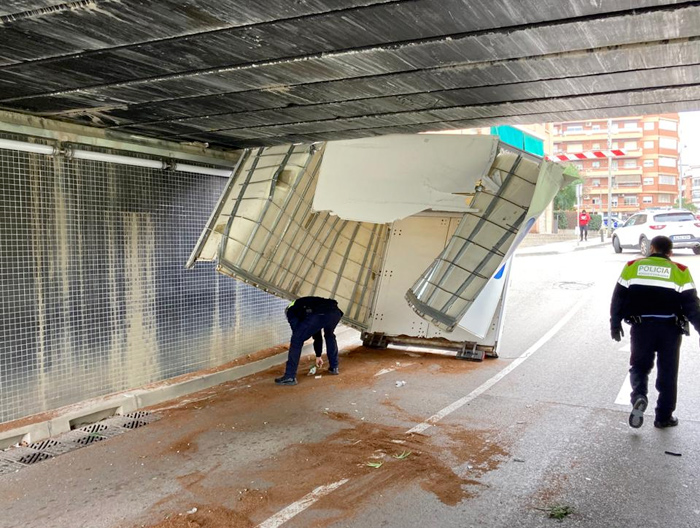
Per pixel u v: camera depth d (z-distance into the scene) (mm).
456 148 6371
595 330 9734
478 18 3158
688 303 5043
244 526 3633
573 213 42531
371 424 5609
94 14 3043
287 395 6707
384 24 3242
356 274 9133
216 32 3346
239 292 8258
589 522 3588
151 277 6809
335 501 3953
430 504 3881
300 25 3250
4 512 3955
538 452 4766
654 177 69688
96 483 4391
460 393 6621
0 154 5207
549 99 4930
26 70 4039
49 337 5684
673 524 3539
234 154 7922
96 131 6051
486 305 8125
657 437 5023
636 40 3486
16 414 5418
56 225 5715
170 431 5551
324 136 6695
